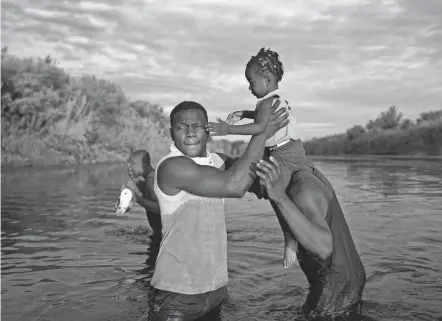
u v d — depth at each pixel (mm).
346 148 63094
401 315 3207
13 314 3336
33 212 8758
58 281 4176
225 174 3088
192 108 3234
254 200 11008
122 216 8258
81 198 10961
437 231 6422
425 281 4016
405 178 16469
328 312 3260
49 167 23875
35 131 27516
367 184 14234
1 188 13242
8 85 27000
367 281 4023
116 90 48938
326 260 3322
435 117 50094
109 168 23109
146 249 5539
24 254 5289
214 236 3232
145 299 3631
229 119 4027
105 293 3801
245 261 4828
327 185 3523
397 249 5301
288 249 3455
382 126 59719
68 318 3234
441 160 31766
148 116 56281
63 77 36594
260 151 3207
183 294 3119
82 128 31406
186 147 3201
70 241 6039
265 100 3484
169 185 3137
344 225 3496
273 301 3508
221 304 3402
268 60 3586
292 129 3635
